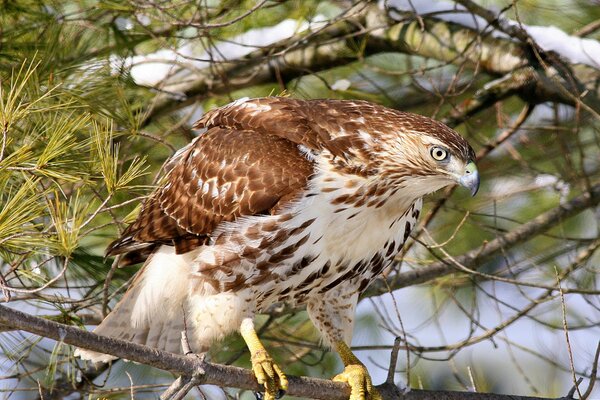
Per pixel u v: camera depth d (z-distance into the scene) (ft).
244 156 31.55
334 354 46.03
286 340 41.42
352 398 31.14
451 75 48.26
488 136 50.44
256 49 44.62
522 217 48.93
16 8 35.73
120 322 33.68
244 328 31.45
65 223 26.61
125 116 34.09
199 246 32.19
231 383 28.37
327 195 30.63
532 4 46.50
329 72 47.96
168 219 32.58
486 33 43.16
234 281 31.40
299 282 31.71
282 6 45.44
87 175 27.78
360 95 45.83
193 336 32.45
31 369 39.88
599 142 46.62
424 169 30.55
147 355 25.94
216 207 31.58
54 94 31.45
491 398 31.12
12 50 34.37
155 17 36.94
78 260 35.96
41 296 32.53
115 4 36.88
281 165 30.99
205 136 33.19
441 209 45.34
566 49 43.42
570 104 42.96
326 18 46.60
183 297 32.63
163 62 40.50
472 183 30.07
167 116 45.16
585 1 47.03
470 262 41.60
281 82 42.93
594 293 37.32
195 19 40.19
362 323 48.49
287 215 30.68
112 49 37.93
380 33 45.83
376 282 39.22
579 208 42.75
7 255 29.09
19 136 29.32
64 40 35.81
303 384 30.60
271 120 31.96
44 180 30.86
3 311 23.57
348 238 31.12
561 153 47.21
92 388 36.55
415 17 43.24
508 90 44.11
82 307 34.22
